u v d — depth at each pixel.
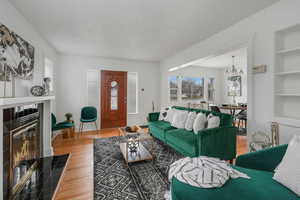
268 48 2.04
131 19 2.30
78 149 3.04
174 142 2.61
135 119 5.18
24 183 1.77
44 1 1.84
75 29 2.64
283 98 2.05
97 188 1.80
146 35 2.94
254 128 2.25
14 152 1.69
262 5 1.99
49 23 2.41
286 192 1.04
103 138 3.79
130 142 2.64
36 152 2.33
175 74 5.94
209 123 2.47
